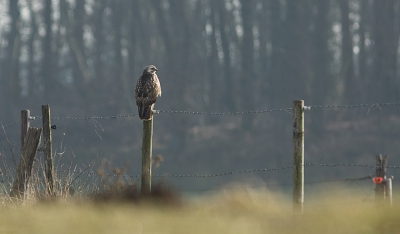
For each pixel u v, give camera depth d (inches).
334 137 1925.4
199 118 2133.4
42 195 442.0
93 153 1814.7
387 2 2096.5
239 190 412.8
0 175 494.3
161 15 2142.0
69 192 441.1
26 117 489.7
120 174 439.8
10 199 434.9
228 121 2161.7
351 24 2183.8
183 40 2121.1
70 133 1973.4
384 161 478.6
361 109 2084.2
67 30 2197.3
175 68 2100.1
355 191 453.4
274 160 1870.1
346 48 2118.6
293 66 2085.4
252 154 1891.0
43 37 2204.7
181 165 1847.9
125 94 2156.7
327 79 2064.5
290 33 2114.9
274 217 362.9
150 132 456.8
